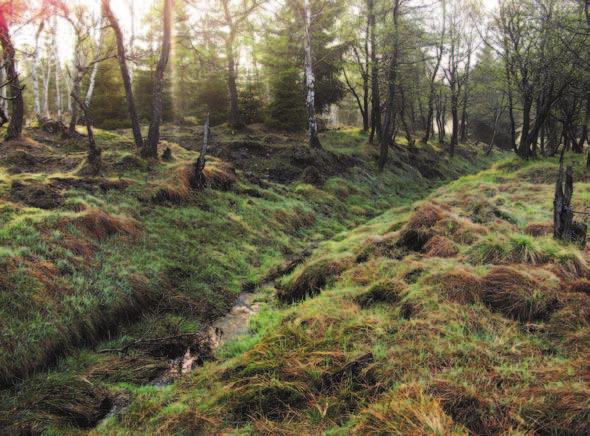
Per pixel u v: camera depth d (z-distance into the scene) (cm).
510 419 329
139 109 2694
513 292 522
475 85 3700
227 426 399
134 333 640
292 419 388
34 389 483
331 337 493
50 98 4525
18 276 597
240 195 1323
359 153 2320
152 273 764
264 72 2625
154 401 476
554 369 377
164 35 1333
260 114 2681
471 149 4444
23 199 850
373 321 519
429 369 407
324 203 1560
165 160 1371
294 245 1166
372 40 2456
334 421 374
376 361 434
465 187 1577
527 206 1048
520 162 2180
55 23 1950
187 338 639
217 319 724
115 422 448
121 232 850
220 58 2522
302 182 1694
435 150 3481
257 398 419
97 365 548
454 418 340
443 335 468
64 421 450
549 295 507
